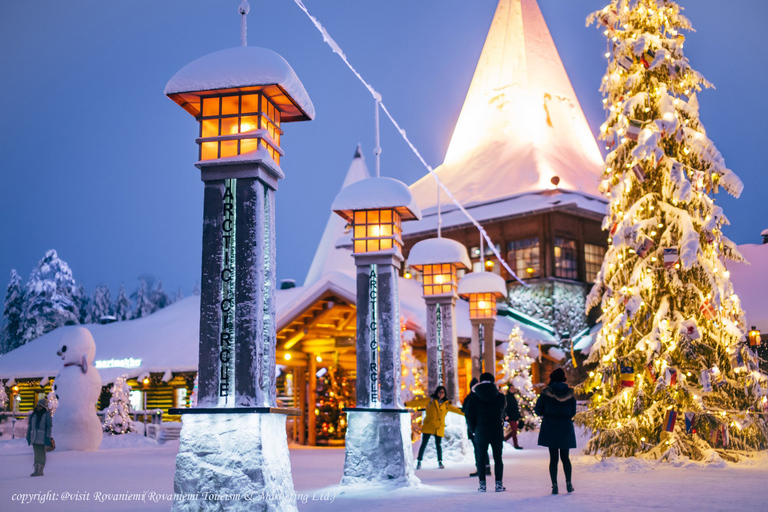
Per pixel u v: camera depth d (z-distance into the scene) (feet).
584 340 107.45
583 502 29.60
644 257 53.98
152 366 106.32
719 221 54.13
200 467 24.63
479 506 28.91
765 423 50.85
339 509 28.71
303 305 80.94
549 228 108.88
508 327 104.53
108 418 93.40
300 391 88.12
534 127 140.77
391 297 41.45
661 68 55.06
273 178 28.04
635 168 53.42
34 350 127.24
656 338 51.21
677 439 48.88
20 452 74.95
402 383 76.89
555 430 33.19
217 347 25.75
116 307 274.36
